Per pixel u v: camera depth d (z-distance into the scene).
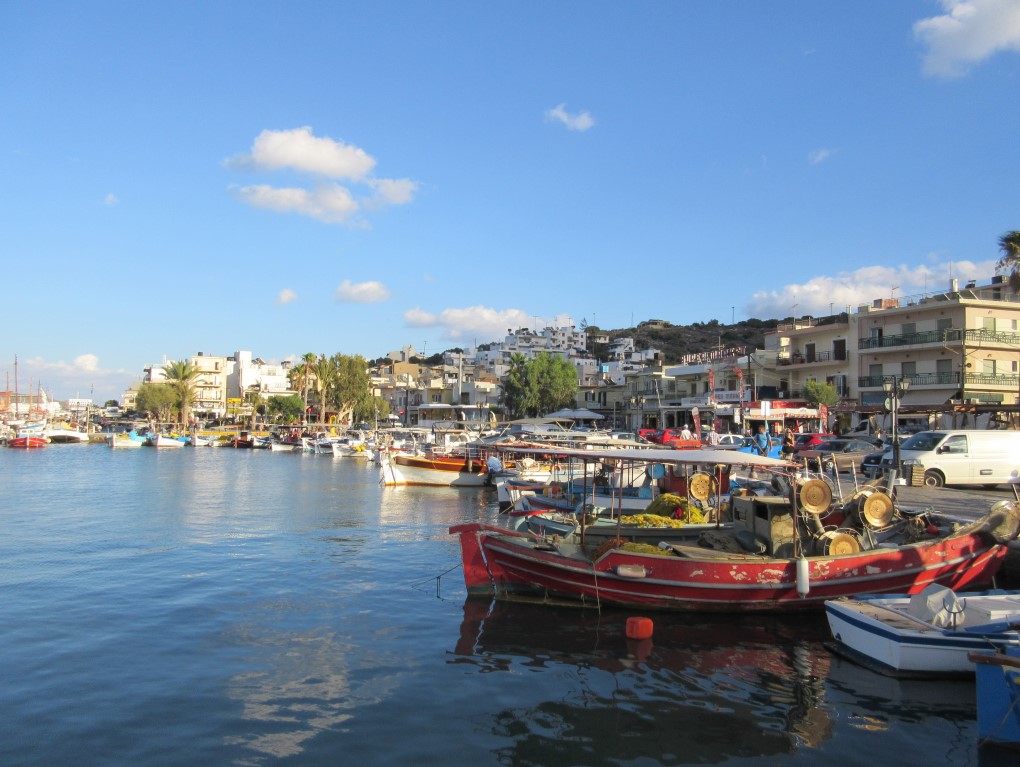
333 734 9.02
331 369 107.06
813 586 13.24
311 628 13.55
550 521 18.80
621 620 13.86
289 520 28.22
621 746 8.70
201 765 8.20
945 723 9.18
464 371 115.69
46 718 9.48
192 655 12.02
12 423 119.12
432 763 8.26
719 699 10.04
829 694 10.14
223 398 145.62
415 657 11.89
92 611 14.77
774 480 17.97
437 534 24.67
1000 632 9.95
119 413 150.88
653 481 23.48
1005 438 26.80
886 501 14.72
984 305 50.47
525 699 10.10
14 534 24.73
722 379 67.56
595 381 96.62
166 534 24.69
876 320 56.25
